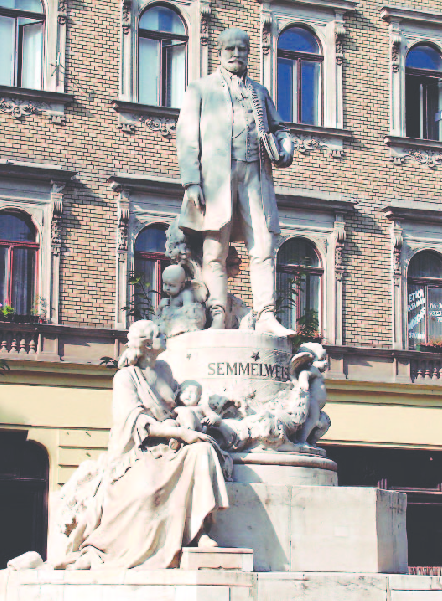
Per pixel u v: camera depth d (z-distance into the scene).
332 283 34.84
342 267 35.06
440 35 37.22
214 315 16.55
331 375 34.00
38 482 30.77
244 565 13.31
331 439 33.69
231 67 17.02
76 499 14.99
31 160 32.41
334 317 34.69
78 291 32.09
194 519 13.50
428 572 18.12
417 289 35.97
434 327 35.84
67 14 33.19
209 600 12.75
